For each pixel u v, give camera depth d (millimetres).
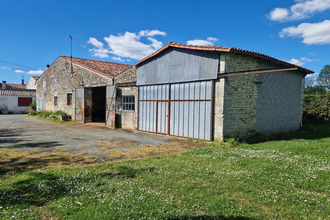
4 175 4246
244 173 4531
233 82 8289
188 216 2809
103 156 6059
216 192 3598
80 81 16016
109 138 9117
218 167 5000
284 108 11203
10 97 28750
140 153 6531
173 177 4301
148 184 3902
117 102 13117
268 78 10094
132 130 11859
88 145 7531
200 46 8469
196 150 6758
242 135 8820
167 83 10078
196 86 8812
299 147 6875
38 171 4574
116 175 4387
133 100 12125
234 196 3486
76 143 7836
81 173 4422
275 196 3447
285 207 3137
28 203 3133
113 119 12750
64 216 2803
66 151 6547
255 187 3846
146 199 3264
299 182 4031
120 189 3607
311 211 3035
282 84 11000
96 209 2928
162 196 3404
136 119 11891
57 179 4031
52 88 20484
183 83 9383
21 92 30172
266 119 10055
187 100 9172
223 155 6098
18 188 3594
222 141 7926
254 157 5859
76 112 16312
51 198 3303
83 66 15695
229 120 8219
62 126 13289
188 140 8781
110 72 15375
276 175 4426
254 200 3348
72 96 16938
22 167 4871
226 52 7766
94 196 3336
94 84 14656
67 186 3715
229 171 4699
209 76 8258
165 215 2805
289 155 6031
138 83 11680
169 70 9969
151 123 10953
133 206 3018
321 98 15414
